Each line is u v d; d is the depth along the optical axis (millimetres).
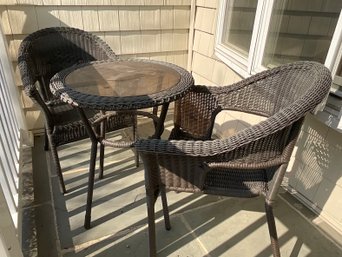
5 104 1841
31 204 1792
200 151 999
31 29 2154
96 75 1567
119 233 1600
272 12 1800
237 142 998
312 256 1485
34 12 2115
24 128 2324
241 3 2131
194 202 1825
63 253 1480
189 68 2844
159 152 1019
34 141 2443
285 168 1160
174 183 1173
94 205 1790
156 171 1139
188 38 2744
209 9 2393
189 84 1467
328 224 1679
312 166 1722
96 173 2084
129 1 2359
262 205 1810
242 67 2053
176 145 1011
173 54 2773
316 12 1598
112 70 1657
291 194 1902
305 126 1711
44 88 2041
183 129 1689
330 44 1431
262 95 1470
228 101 1560
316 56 1626
